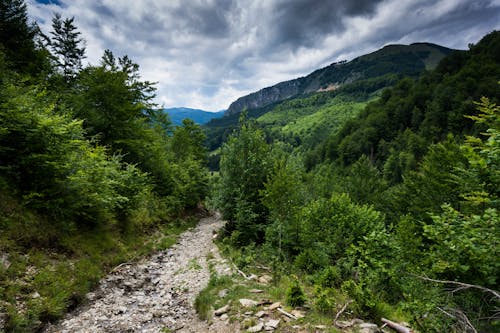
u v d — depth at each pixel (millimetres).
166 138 40156
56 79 20141
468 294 4637
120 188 13477
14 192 8188
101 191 11117
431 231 5402
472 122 72250
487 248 4543
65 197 9445
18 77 12891
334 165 93188
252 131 19797
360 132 103375
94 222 11094
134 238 13391
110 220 12211
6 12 20891
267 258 12430
